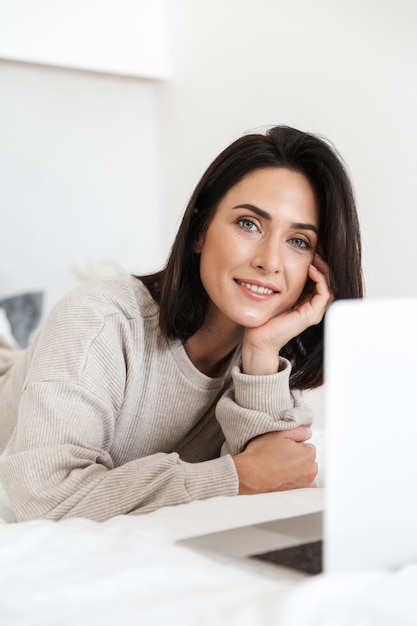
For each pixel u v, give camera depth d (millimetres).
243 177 1373
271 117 3840
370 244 3348
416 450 756
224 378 1515
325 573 718
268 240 1366
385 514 745
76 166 4227
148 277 1506
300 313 1444
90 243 4277
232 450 1436
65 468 1243
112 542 891
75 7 4102
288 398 1455
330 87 3520
